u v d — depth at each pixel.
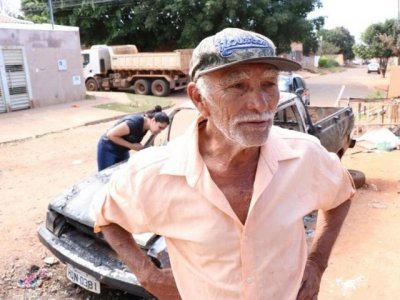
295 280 1.27
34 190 5.98
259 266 1.16
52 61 15.60
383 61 32.44
